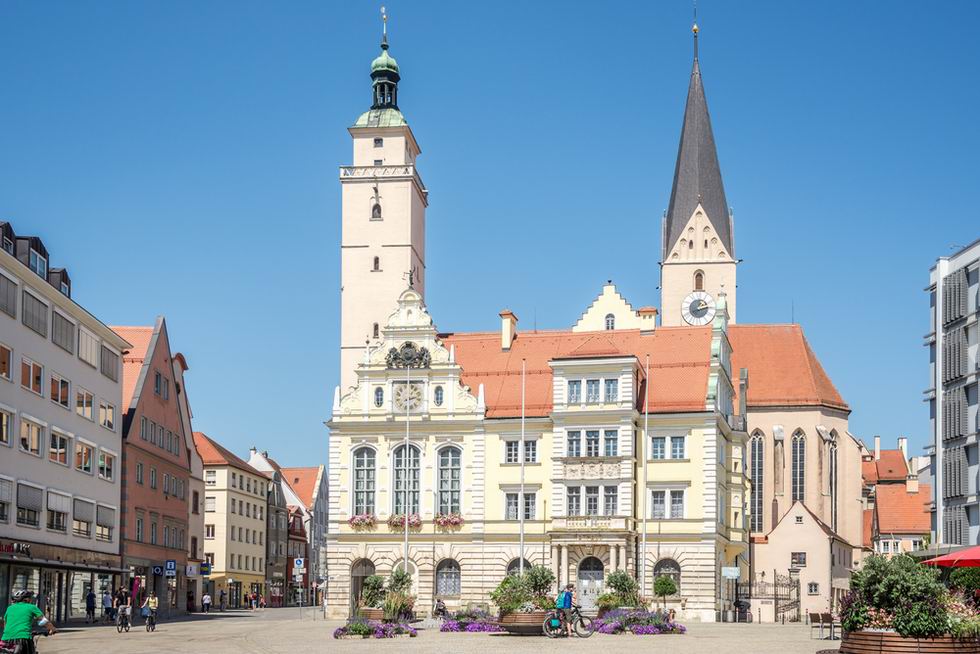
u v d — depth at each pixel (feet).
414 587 348.79
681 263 524.93
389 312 433.89
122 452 347.97
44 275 307.99
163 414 392.27
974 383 327.67
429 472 353.31
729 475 367.66
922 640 139.03
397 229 437.99
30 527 277.44
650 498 337.72
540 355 368.07
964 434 331.36
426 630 238.07
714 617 329.52
